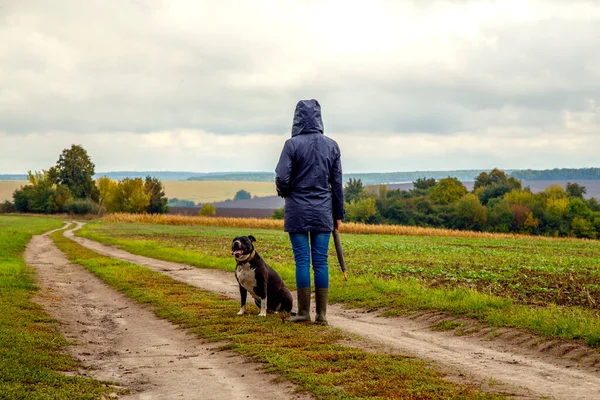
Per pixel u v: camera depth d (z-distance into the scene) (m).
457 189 124.00
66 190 140.00
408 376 6.05
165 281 15.58
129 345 8.39
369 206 111.75
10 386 5.75
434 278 16.94
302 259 9.12
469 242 49.06
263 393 5.74
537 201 109.19
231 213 191.62
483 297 10.98
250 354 7.16
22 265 20.06
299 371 6.27
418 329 9.30
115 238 43.00
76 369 6.86
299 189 8.85
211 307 11.03
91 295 13.92
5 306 10.51
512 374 6.36
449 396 5.38
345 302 12.16
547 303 11.78
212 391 5.91
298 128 8.97
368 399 5.29
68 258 25.38
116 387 6.12
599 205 115.38
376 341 8.05
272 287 10.08
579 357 7.10
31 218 115.50
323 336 8.12
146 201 129.25
